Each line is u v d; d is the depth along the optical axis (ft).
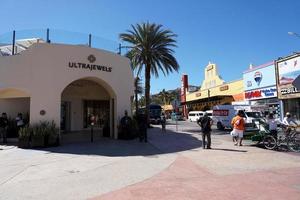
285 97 89.20
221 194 22.71
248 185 25.18
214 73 165.37
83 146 53.98
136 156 42.22
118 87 67.97
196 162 36.58
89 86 87.30
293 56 85.76
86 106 90.58
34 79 56.70
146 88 102.12
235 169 31.99
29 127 54.13
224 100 148.87
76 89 86.07
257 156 40.32
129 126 65.72
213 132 90.74
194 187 24.88
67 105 86.74
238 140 54.75
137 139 66.18
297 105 85.51
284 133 49.32
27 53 57.26
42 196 23.17
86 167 34.37
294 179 26.96
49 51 57.98
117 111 67.41
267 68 99.96
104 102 92.63
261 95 103.86
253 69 109.19
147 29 99.45
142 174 30.30
